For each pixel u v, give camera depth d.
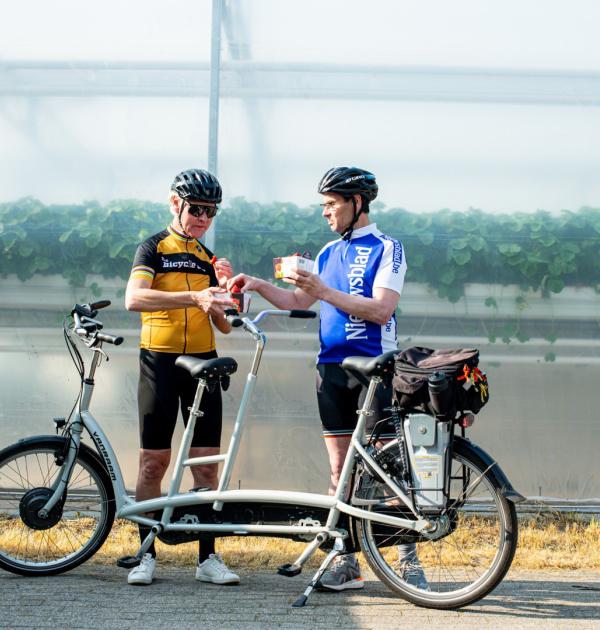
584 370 5.75
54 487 4.46
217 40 5.80
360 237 4.32
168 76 5.89
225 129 5.85
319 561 4.76
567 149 5.78
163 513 4.23
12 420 5.86
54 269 5.88
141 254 4.45
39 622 3.65
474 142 5.81
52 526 4.47
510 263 5.77
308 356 5.78
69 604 3.91
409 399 3.93
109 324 5.86
